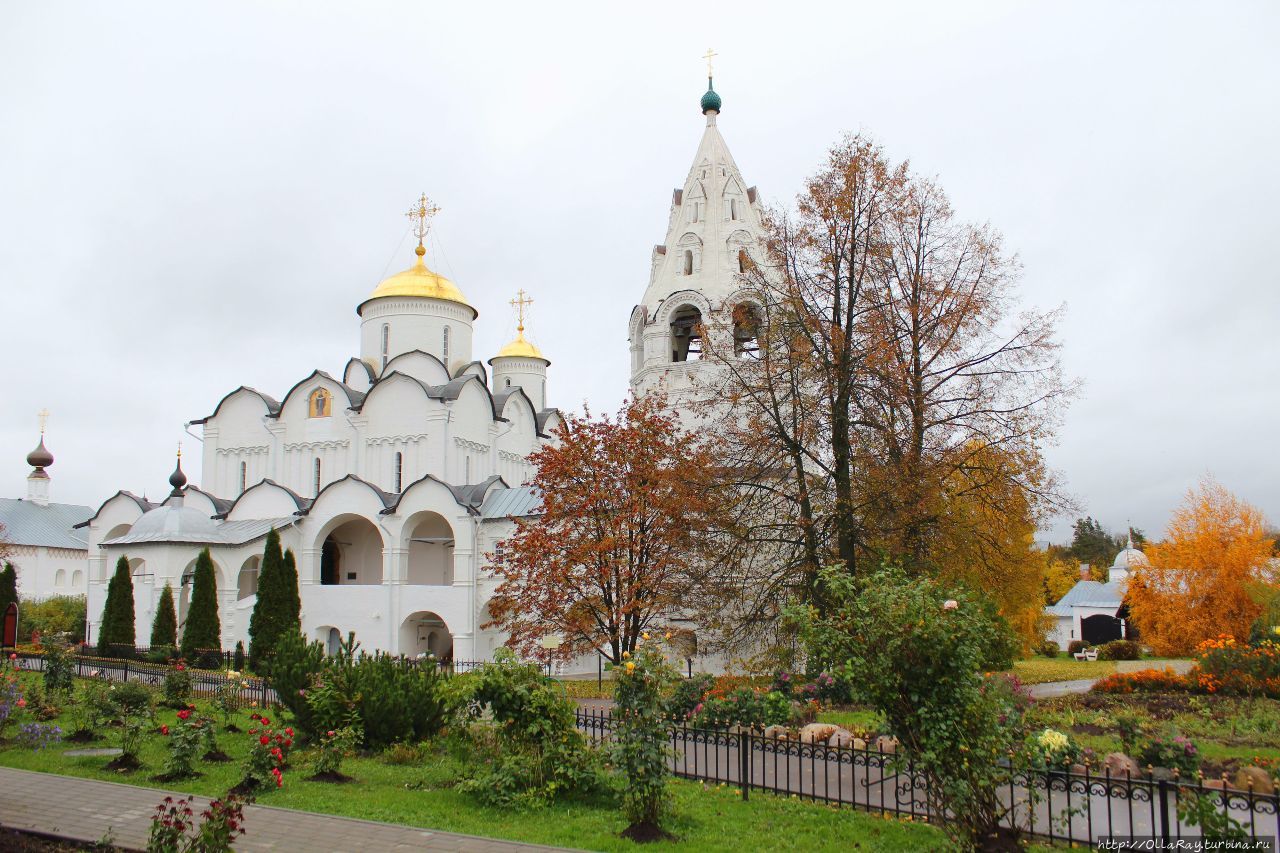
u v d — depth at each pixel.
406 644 43.38
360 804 13.14
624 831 11.59
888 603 10.48
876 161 26.31
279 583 38.31
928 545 24.66
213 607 39.50
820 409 25.52
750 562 26.61
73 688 24.03
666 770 12.02
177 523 43.75
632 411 28.67
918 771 11.55
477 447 49.09
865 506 23.94
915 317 26.23
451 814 12.60
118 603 41.09
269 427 50.59
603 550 26.53
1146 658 46.91
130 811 12.55
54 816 12.26
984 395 26.30
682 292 40.91
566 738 13.78
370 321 53.81
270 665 19.34
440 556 48.47
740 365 27.95
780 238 26.91
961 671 10.16
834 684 21.98
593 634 27.89
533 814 12.63
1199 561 42.00
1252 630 27.73
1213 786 13.16
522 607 27.62
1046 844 10.85
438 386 48.69
